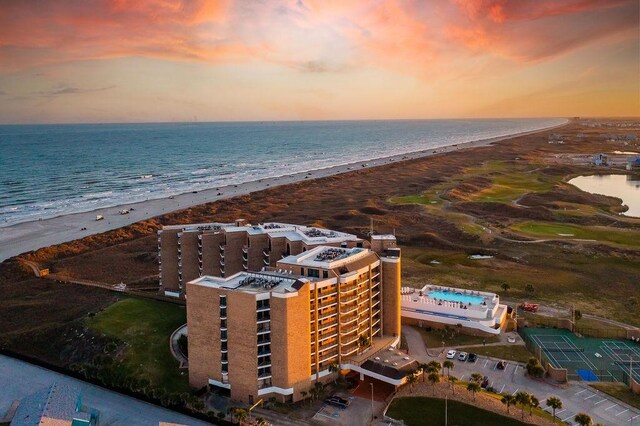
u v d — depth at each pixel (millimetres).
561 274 194625
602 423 102125
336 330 116938
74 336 140375
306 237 146750
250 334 106375
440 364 120625
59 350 137625
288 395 108125
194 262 166000
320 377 114062
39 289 185750
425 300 153625
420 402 107188
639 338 140250
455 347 136750
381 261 132000
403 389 112438
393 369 114062
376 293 131125
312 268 117812
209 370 112812
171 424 96000
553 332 146500
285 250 152625
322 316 113875
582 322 150750
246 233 161250
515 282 186000
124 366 124000
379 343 129000
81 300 172125
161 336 138500
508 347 136500
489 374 122438
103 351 131625
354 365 117625
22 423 93250
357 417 103188
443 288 166250
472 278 190750
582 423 95562
